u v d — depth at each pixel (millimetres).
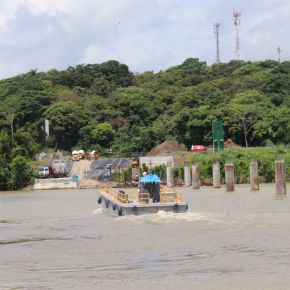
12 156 150125
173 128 197500
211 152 156625
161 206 62062
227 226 52188
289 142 177625
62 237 50500
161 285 30594
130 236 48562
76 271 35062
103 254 40562
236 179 134750
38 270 35875
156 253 40031
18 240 49688
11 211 81438
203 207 73125
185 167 133000
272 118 180375
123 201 63781
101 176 165500
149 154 193625
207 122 188625
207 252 39656
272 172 134000
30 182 149375
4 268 36969
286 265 34438
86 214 71625
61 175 167875
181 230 50562
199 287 29875
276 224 52938
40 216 71625
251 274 32406
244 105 195500
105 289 30203
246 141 182875
